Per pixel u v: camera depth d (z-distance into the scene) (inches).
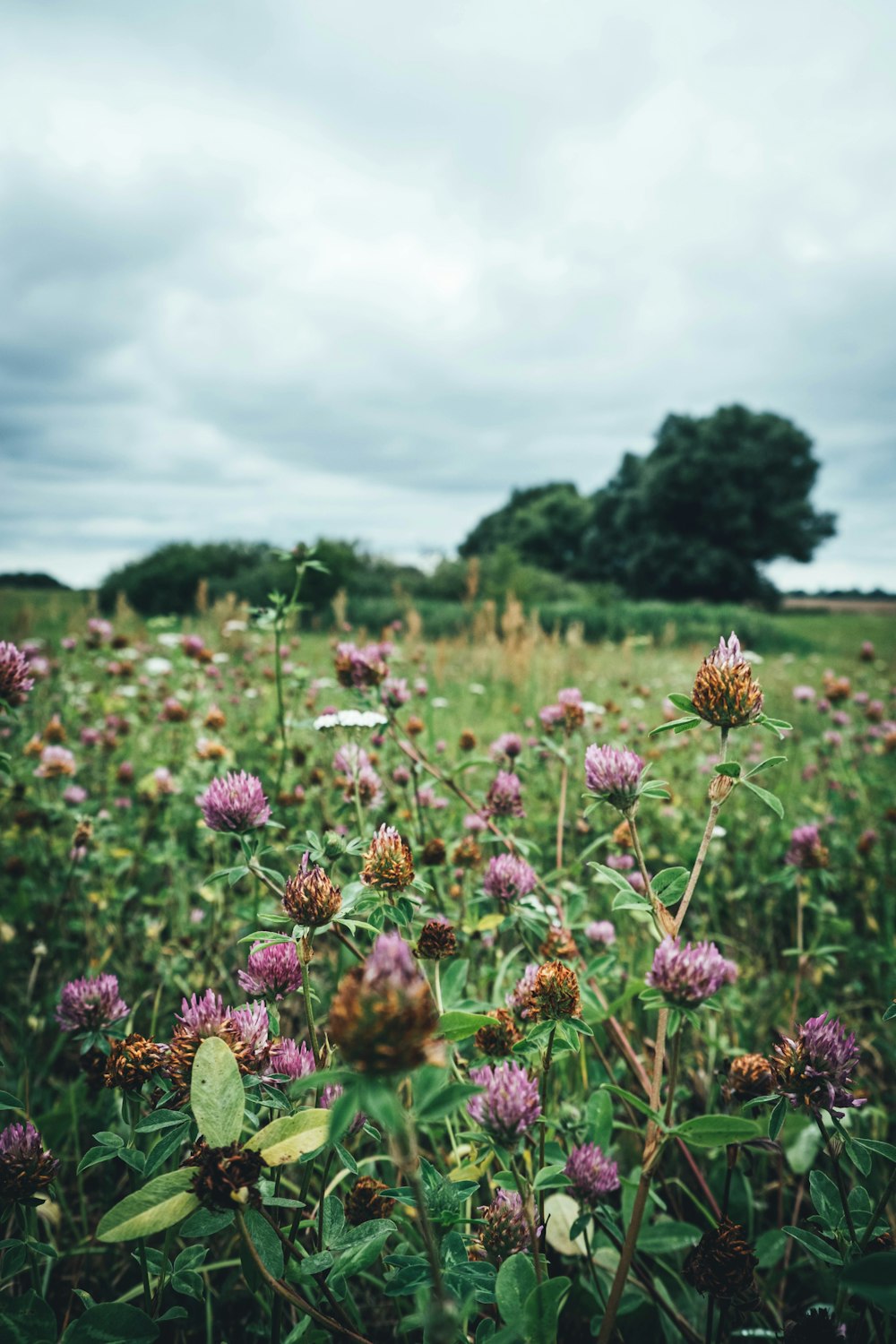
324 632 524.7
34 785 152.1
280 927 81.1
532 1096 50.3
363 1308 70.5
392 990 31.0
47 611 389.1
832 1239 52.9
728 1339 56.1
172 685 225.6
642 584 2210.9
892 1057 101.1
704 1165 84.3
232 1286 68.4
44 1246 50.1
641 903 46.7
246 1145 41.3
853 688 299.6
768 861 158.6
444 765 156.3
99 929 122.6
